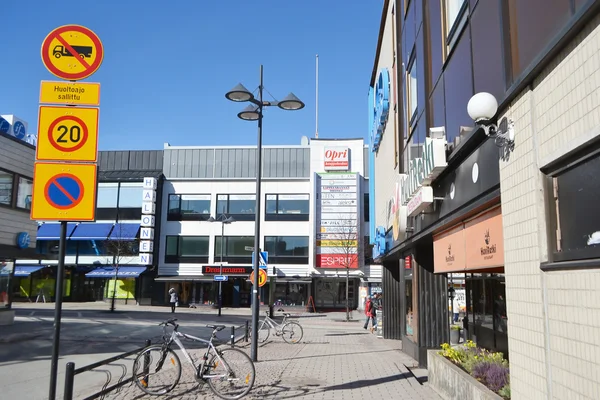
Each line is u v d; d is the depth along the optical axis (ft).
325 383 31.78
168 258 148.87
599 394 12.25
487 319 42.01
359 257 141.90
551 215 15.30
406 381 32.71
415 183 31.65
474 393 21.15
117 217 147.95
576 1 13.25
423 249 42.19
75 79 21.08
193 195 151.53
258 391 28.99
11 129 68.64
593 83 12.38
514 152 17.49
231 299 148.97
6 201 62.39
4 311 65.62
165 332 29.27
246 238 148.97
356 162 148.46
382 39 66.95
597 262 12.40
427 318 41.50
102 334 61.87
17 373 35.22
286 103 43.50
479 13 22.33
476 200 22.31
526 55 16.85
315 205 145.38
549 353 15.01
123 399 26.53
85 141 20.67
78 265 146.10
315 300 146.92
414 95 41.24
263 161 151.12
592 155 12.89
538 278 15.61
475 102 17.83
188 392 28.22
